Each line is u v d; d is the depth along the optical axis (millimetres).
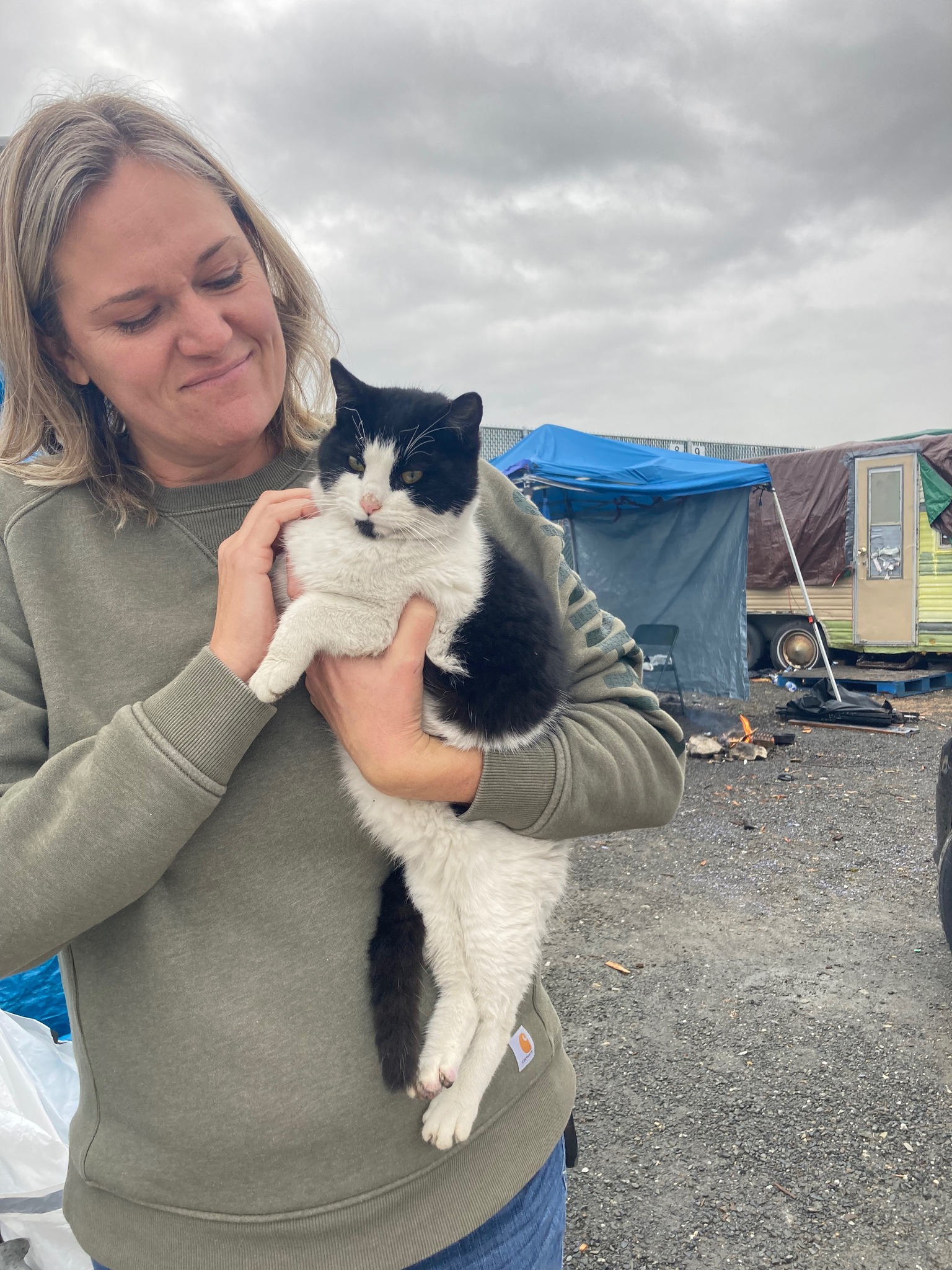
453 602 1454
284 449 1445
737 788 6359
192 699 982
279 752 1164
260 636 1062
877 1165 2422
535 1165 1199
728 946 3797
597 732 1340
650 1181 2416
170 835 958
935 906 4090
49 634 1100
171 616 1154
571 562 9406
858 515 9789
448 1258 1104
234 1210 1028
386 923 1241
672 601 9234
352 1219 1053
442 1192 1106
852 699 8359
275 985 1076
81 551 1159
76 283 1062
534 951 1479
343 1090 1066
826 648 9078
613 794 1295
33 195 1029
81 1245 1094
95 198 1021
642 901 4348
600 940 3926
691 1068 2914
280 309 1434
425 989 1358
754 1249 2174
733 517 8750
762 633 11023
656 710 1463
